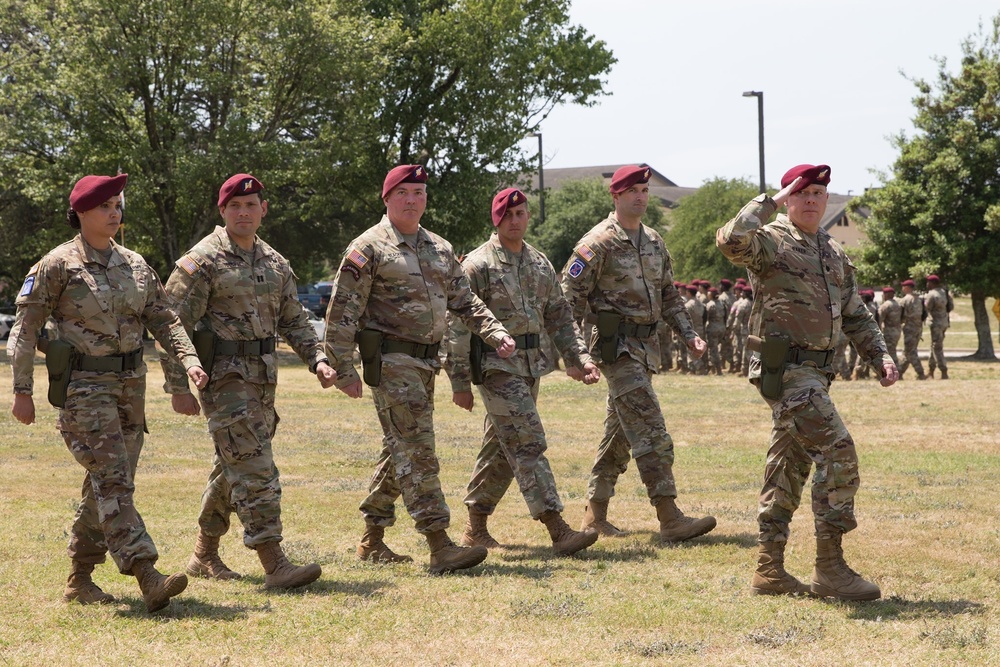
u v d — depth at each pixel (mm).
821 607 7320
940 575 8234
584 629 6816
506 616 7133
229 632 6719
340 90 41000
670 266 10164
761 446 16516
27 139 39531
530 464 9109
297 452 16078
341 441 17375
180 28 37938
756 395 25297
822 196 7680
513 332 9180
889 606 7309
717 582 8125
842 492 7480
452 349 9281
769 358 7582
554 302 9625
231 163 38625
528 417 9125
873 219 43000
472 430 18812
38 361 35594
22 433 17719
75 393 7125
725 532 10078
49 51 39406
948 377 31125
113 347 7223
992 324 68000
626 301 9820
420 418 8406
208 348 7840
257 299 7996
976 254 40781
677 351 35438
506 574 8398
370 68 40469
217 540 8500
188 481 13141
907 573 8297
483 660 6164
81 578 7570
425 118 44500
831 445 7426
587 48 44938
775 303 7625
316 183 43625
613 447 10141
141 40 37375
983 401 23125
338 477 13695
